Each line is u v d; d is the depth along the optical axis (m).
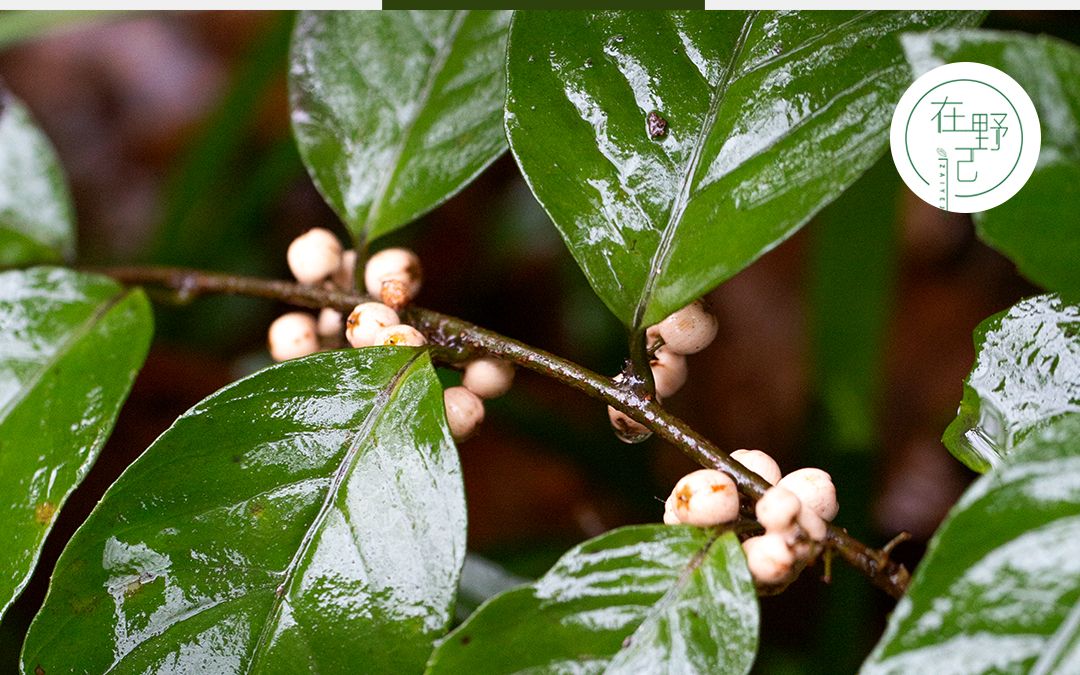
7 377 0.25
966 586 0.20
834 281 0.31
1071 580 0.20
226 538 0.22
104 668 0.22
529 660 0.21
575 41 0.24
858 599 0.31
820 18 0.23
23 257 0.28
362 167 0.26
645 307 0.23
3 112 0.28
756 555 0.22
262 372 0.23
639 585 0.21
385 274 0.25
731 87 0.23
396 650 0.22
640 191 0.23
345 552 0.22
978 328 0.22
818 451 0.31
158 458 0.22
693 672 0.21
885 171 0.30
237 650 0.22
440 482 0.22
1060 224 0.22
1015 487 0.20
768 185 0.23
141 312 0.26
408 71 0.26
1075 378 0.22
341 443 0.23
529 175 0.23
